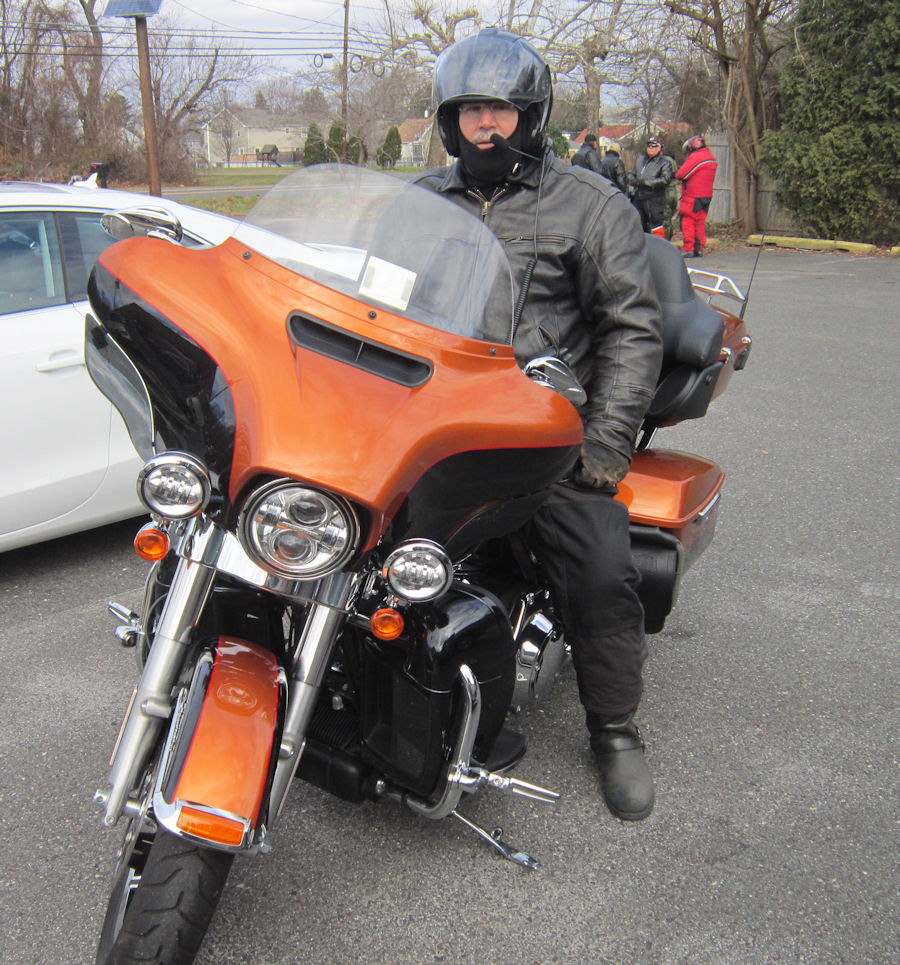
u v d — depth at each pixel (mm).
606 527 2703
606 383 2742
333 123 35781
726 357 3779
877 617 4145
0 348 3947
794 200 18703
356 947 2328
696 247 17203
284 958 2281
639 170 15812
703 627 4035
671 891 2559
